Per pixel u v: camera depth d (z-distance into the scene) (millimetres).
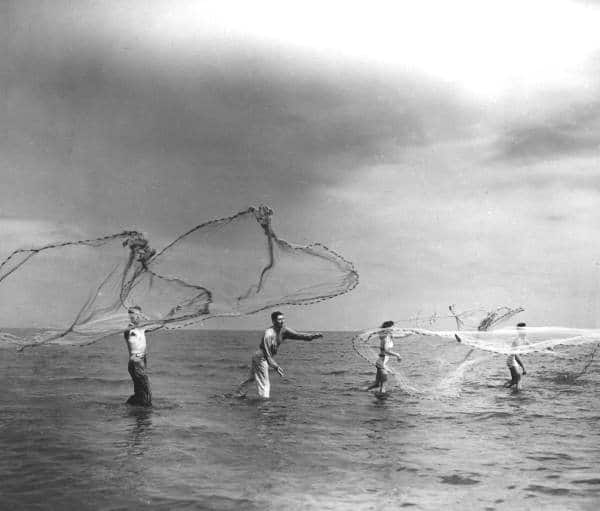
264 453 8195
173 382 17797
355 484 6789
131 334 12109
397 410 12125
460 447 8695
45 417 10719
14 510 5844
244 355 37281
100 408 11812
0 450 8203
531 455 8234
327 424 10414
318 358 33281
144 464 7551
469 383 17000
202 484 6730
